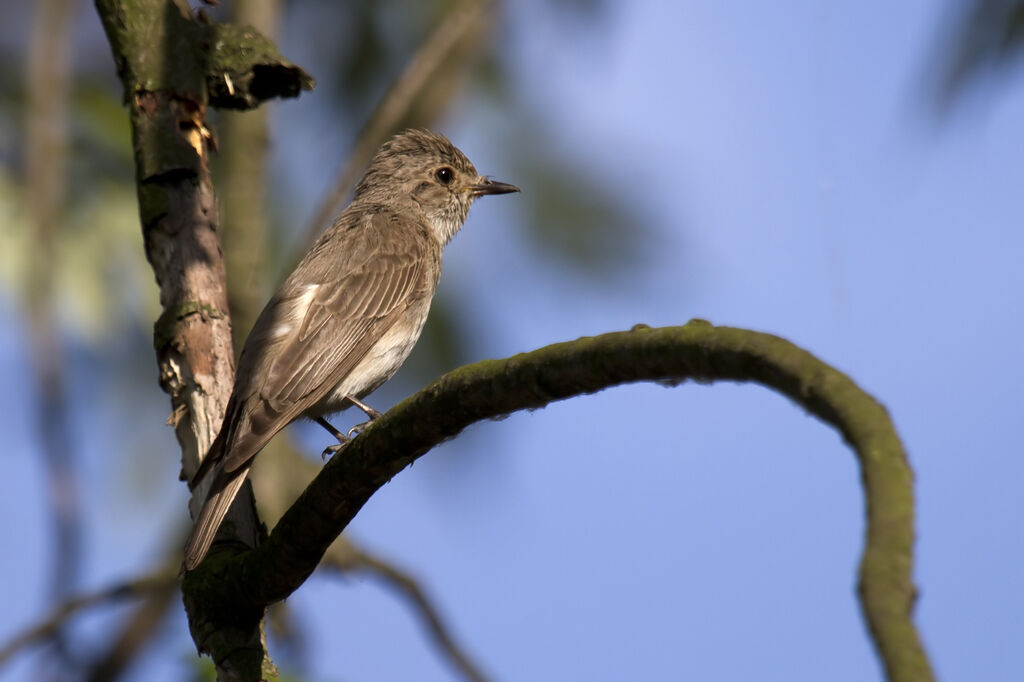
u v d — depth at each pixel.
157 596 10.22
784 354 4.34
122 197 10.88
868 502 3.69
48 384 9.48
